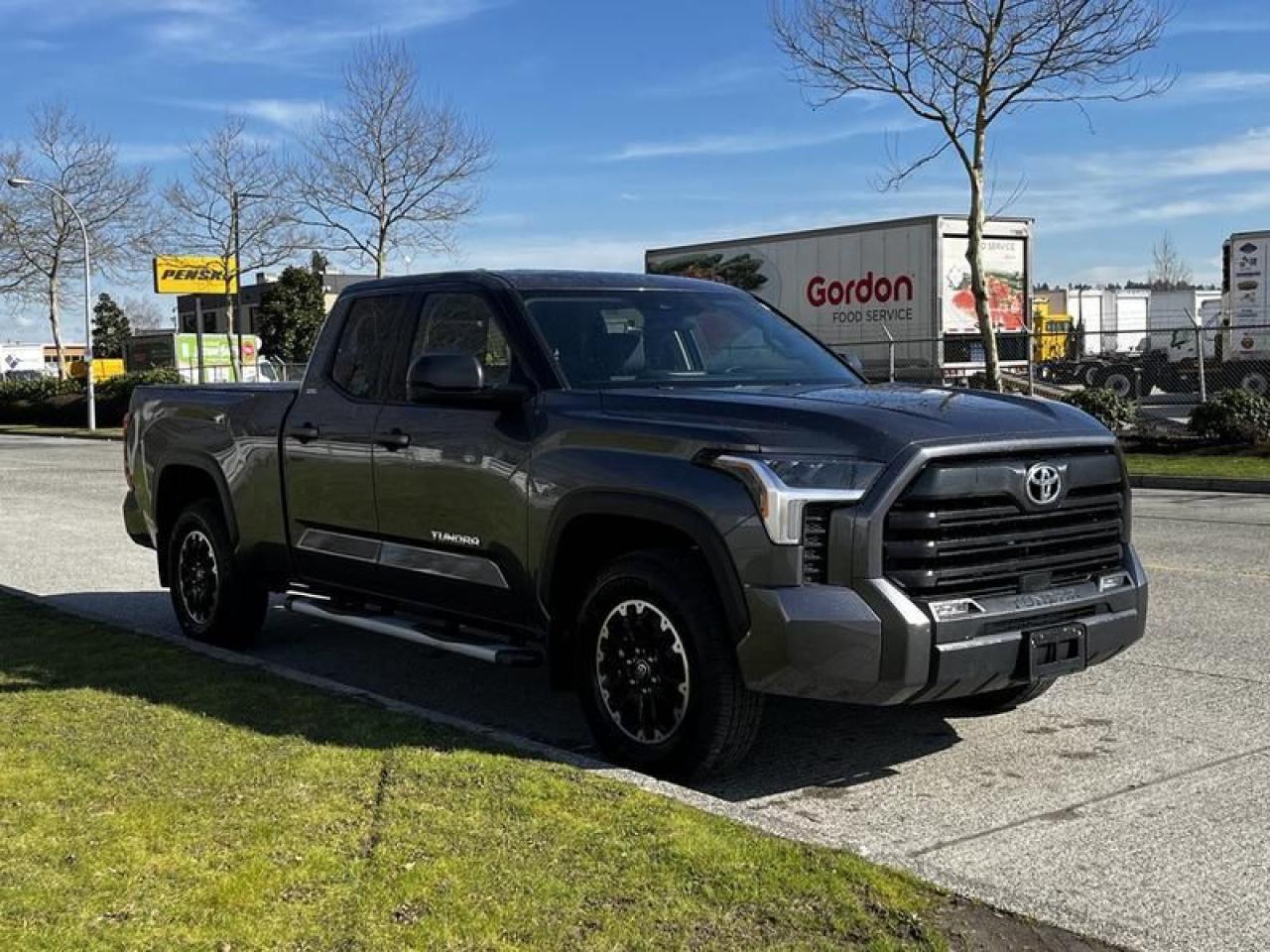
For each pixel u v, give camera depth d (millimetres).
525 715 6195
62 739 5164
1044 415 4988
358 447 6199
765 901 3629
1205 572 9875
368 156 34375
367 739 5172
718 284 6668
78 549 12219
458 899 3615
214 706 5699
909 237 26328
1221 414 20422
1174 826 4562
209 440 7297
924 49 20203
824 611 4410
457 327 5957
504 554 5465
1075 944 3479
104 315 105688
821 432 4578
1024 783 5070
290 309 72688
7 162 48844
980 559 4641
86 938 3375
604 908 3574
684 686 4824
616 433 5012
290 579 6918
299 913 3527
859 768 5297
